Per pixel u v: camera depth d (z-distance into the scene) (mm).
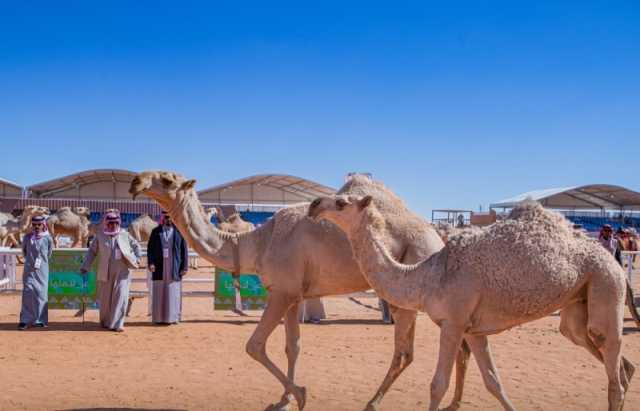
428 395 7941
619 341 5941
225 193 52781
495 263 5707
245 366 9672
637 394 7965
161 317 13617
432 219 43750
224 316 15180
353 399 7734
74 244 28969
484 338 6109
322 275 7039
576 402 7641
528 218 5918
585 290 6027
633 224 52531
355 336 12656
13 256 17938
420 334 12781
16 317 14586
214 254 7328
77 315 14797
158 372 9211
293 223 7121
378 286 6082
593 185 51531
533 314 5867
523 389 8305
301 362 10047
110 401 7543
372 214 6125
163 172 7223
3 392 7898
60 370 9281
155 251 13641
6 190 51031
